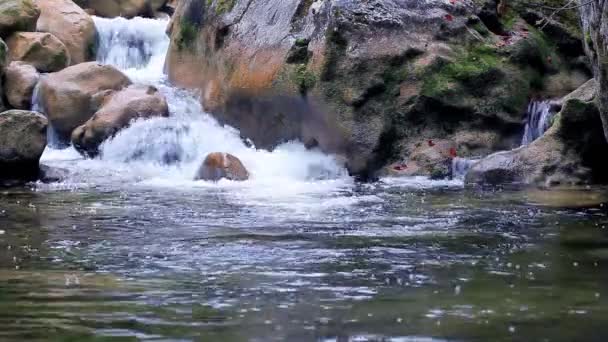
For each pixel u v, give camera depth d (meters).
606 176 17.73
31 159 18.19
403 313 8.30
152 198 15.97
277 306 8.58
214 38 23.20
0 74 22.48
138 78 25.70
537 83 20.33
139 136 20.72
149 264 10.48
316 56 19.88
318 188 17.45
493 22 20.66
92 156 21.19
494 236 12.11
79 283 9.55
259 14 22.14
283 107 20.48
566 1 21.16
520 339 7.50
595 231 12.43
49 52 25.19
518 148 18.09
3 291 9.22
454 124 19.69
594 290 9.15
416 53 19.67
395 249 11.23
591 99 17.42
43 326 7.98
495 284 9.41
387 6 19.98
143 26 29.38
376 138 19.22
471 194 16.28
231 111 22.02
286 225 13.02
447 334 7.65
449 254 10.92
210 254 11.00
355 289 9.22
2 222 13.45
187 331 7.79
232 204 15.19
